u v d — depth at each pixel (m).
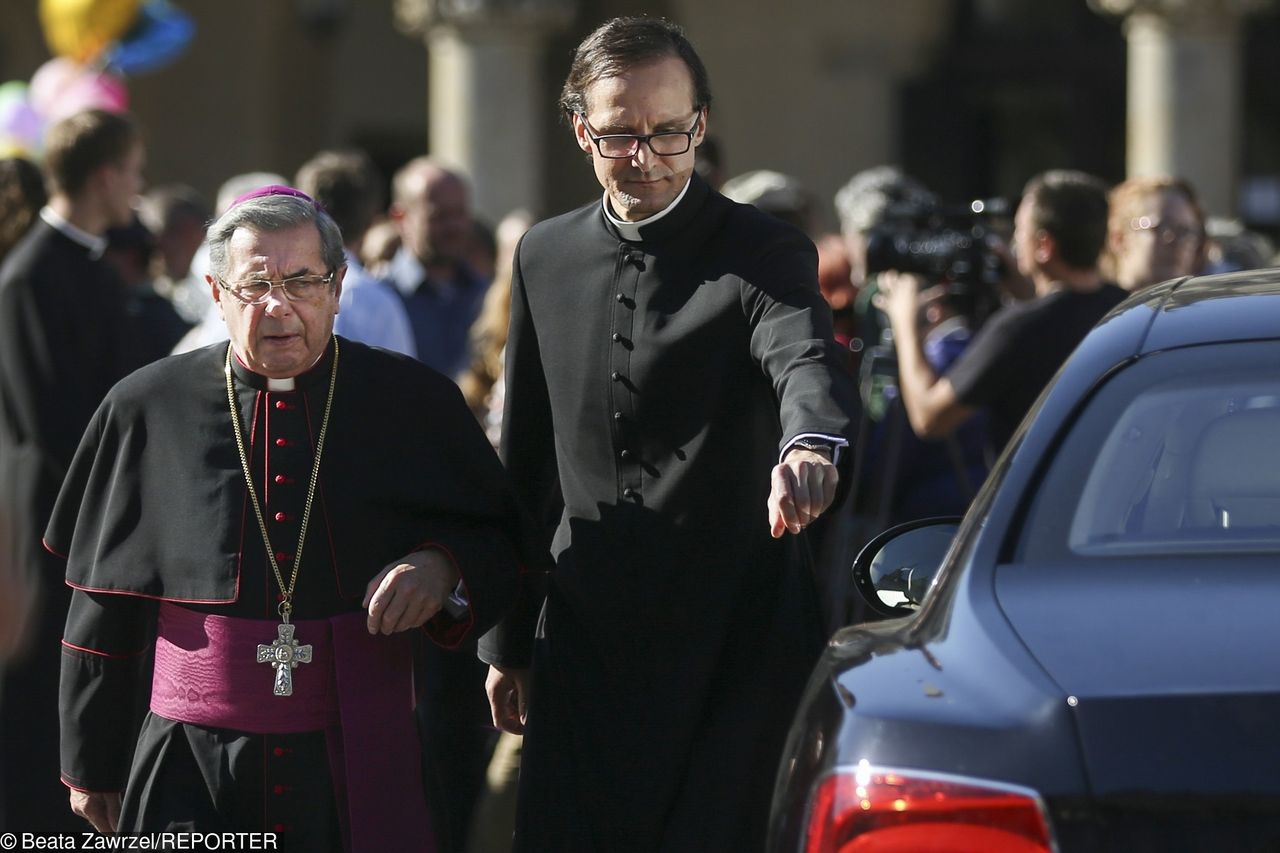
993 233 19.00
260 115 56.47
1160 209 18.98
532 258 12.57
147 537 11.73
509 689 13.35
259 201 11.62
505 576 12.06
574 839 12.06
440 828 12.13
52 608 17.78
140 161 18.20
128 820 11.67
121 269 20.84
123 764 12.16
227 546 11.56
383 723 11.62
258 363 11.59
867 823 7.50
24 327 17.47
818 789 7.94
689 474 11.82
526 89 40.31
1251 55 46.47
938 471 19.47
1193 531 8.76
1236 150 37.38
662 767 11.90
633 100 11.61
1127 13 37.50
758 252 11.77
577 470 12.30
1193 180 37.09
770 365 11.33
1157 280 19.08
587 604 12.13
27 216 19.33
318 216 11.71
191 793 11.55
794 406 10.81
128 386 12.02
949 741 7.48
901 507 19.47
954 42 47.56
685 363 11.77
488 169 40.22
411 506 11.88
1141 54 37.53
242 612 11.55
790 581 12.05
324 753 11.57
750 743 11.79
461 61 40.31
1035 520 8.93
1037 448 9.38
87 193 17.78
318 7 60.28
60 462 17.50
